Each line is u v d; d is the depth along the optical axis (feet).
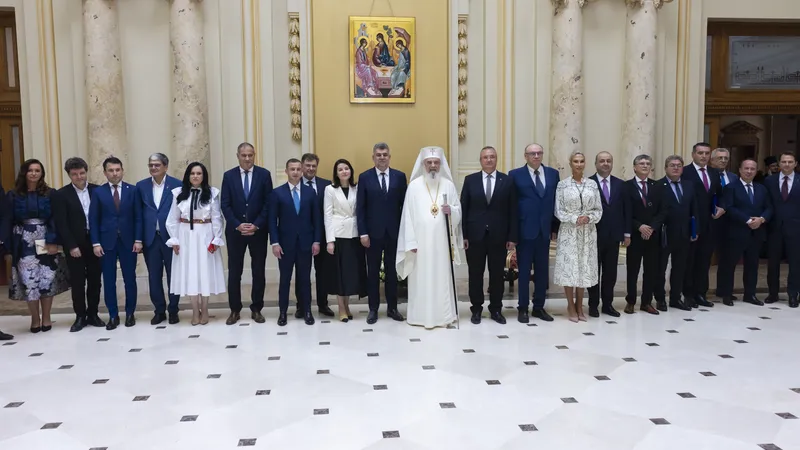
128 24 23.81
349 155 25.53
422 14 25.50
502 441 9.71
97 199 17.11
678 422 10.42
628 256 18.47
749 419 10.53
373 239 17.57
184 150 23.45
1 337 16.21
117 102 23.39
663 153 26.08
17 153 25.76
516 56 25.53
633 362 13.73
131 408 11.27
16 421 10.72
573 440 9.73
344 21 25.16
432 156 17.28
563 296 21.26
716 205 19.26
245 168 17.71
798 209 19.19
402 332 16.61
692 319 17.69
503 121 25.66
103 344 15.70
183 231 17.29
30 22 23.36
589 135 25.90
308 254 17.70
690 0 25.80
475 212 17.39
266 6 24.39
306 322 17.67
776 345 15.01
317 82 25.18
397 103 25.54
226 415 10.87
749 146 31.63
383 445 9.58
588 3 25.44
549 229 17.67
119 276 23.39
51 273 16.70
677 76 25.95
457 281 24.27
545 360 13.93
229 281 17.76
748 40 28.02
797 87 28.32
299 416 10.78
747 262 19.72
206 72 24.14
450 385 12.32
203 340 15.97
